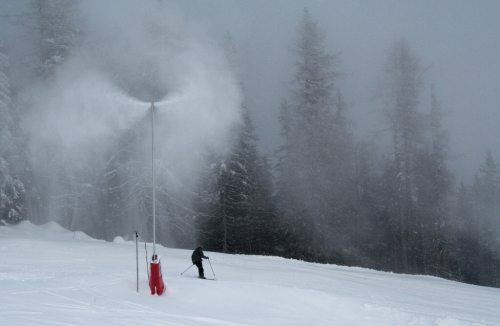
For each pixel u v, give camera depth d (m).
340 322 9.66
